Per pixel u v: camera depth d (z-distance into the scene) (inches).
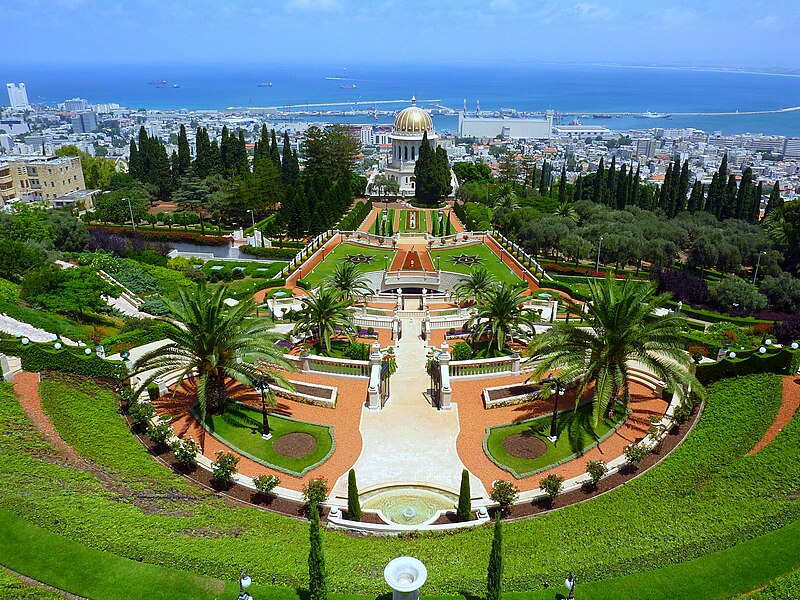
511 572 997.2
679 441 1571.1
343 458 1542.8
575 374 1651.1
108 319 2493.8
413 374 2034.9
